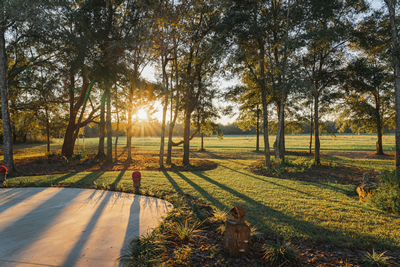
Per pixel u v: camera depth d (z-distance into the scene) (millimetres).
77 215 5156
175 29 12672
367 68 14438
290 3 13242
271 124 25094
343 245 4031
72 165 14914
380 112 25625
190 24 13734
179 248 3688
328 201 7156
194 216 5043
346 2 13602
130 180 9734
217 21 14016
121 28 16031
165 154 26750
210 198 7168
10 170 11328
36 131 27469
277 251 3432
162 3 12445
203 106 18484
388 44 13086
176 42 13914
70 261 3209
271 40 14867
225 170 14117
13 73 17672
